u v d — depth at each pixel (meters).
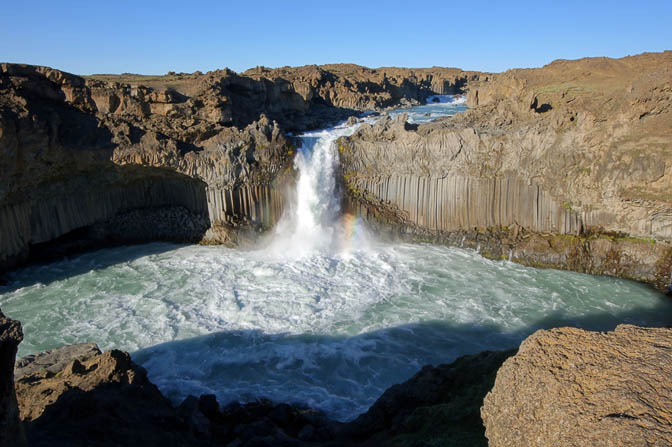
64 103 38.44
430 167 42.19
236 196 41.72
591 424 5.97
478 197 40.94
